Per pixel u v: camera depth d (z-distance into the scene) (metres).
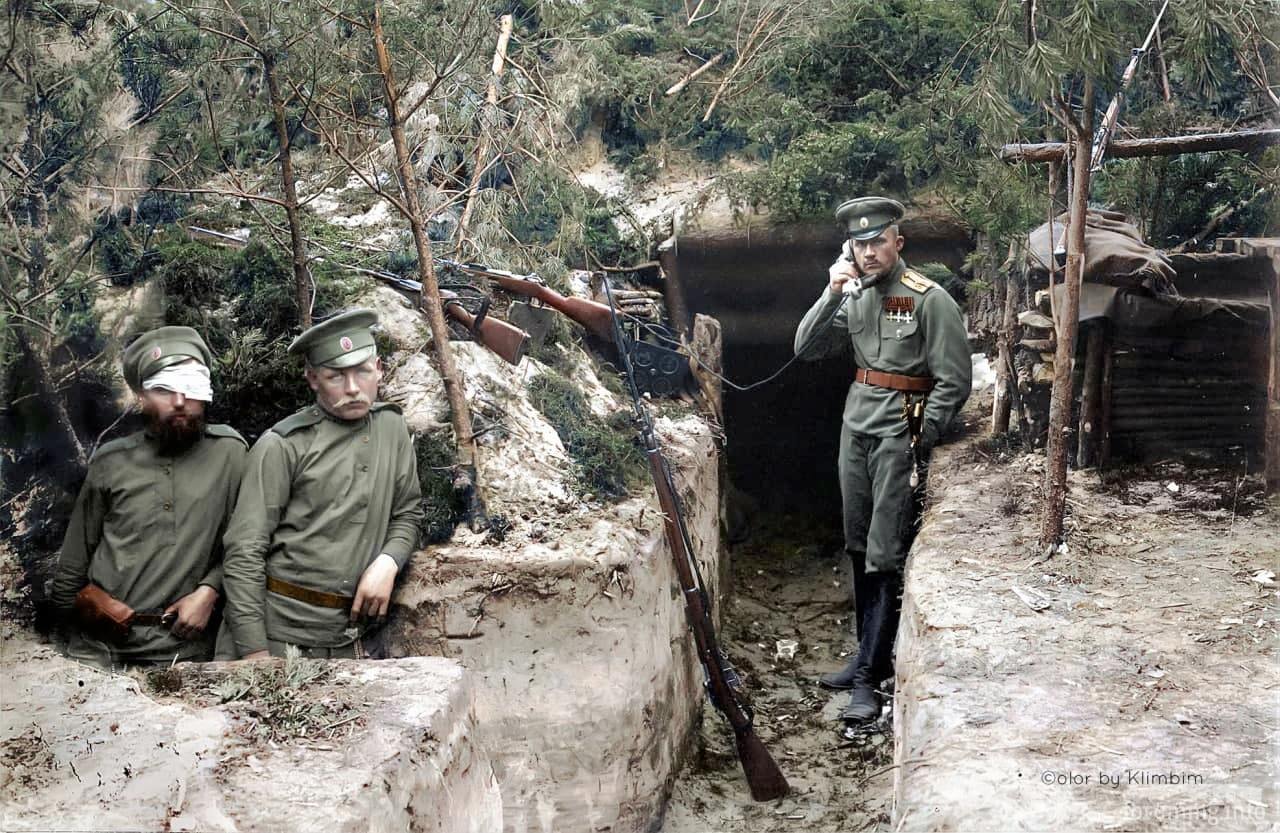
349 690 3.21
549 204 6.12
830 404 7.92
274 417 4.79
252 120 5.45
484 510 4.46
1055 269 4.82
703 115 7.43
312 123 5.03
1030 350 5.32
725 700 4.82
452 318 5.06
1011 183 4.98
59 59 4.66
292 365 4.78
